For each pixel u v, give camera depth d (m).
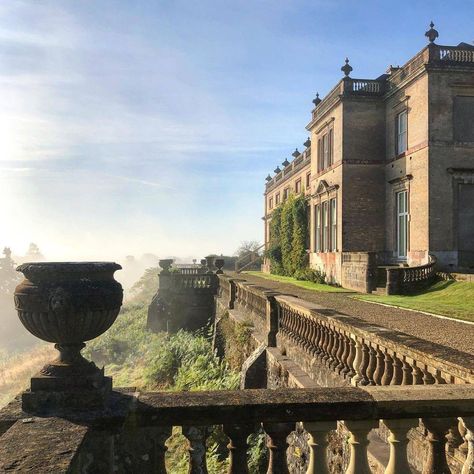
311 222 32.44
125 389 3.21
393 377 5.06
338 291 22.14
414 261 22.33
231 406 2.78
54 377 2.81
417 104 22.25
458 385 3.12
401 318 11.16
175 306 27.56
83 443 2.38
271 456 2.96
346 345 6.57
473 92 21.33
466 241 21.27
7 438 2.35
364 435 2.84
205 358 15.80
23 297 2.84
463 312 12.11
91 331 2.92
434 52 21.38
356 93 26.09
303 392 2.96
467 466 2.90
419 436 4.22
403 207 24.33
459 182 21.19
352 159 26.09
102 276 3.04
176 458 6.84
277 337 10.70
